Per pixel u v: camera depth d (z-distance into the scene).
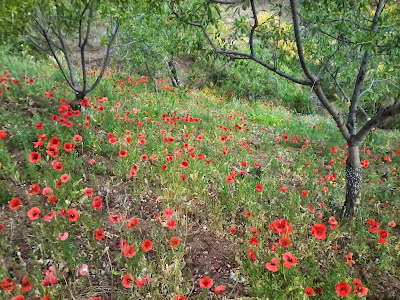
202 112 8.44
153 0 3.23
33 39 5.98
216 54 3.82
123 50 8.66
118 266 2.82
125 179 4.27
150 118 6.21
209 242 3.37
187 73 14.63
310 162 5.90
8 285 2.08
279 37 3.61
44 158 4.09
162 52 8.29
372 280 3.00
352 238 3.56
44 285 2.29
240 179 4.75
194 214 3.83
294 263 2.32
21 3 3.88
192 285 2.79
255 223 3.65
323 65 3.89
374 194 4.65
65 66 10.03
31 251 2.67
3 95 5.44
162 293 2.62
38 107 5.50
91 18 4.95
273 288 2.59
